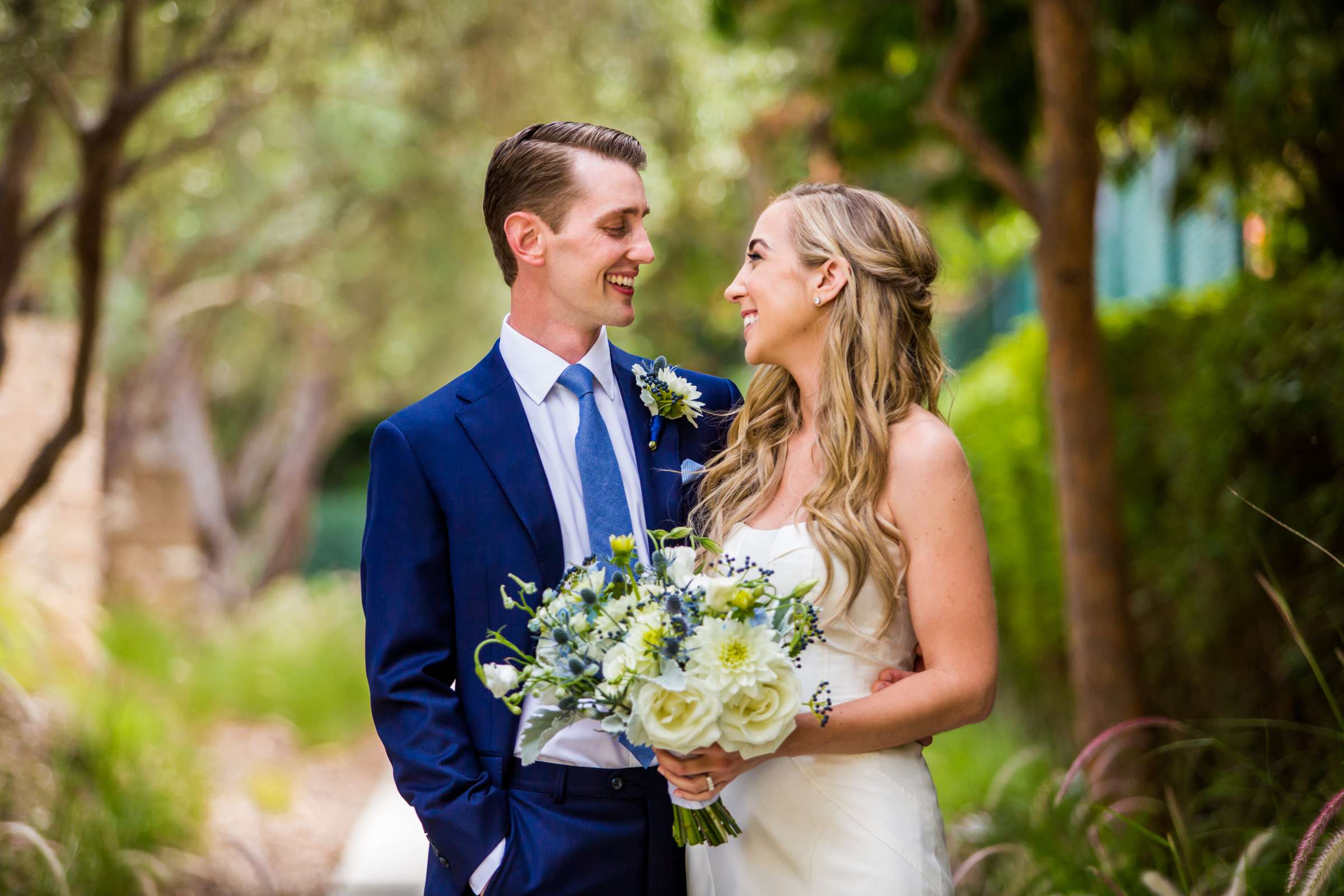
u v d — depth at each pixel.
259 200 16.02
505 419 3.55
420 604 3.43
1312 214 6.99
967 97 8.12
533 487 3.48
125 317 14.99
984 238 9.98
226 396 27.16
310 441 23.98
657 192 12.34
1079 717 6.27
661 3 10.73
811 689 3.32
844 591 3.31
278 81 9.75
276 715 13.28
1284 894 4.23
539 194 3.54
